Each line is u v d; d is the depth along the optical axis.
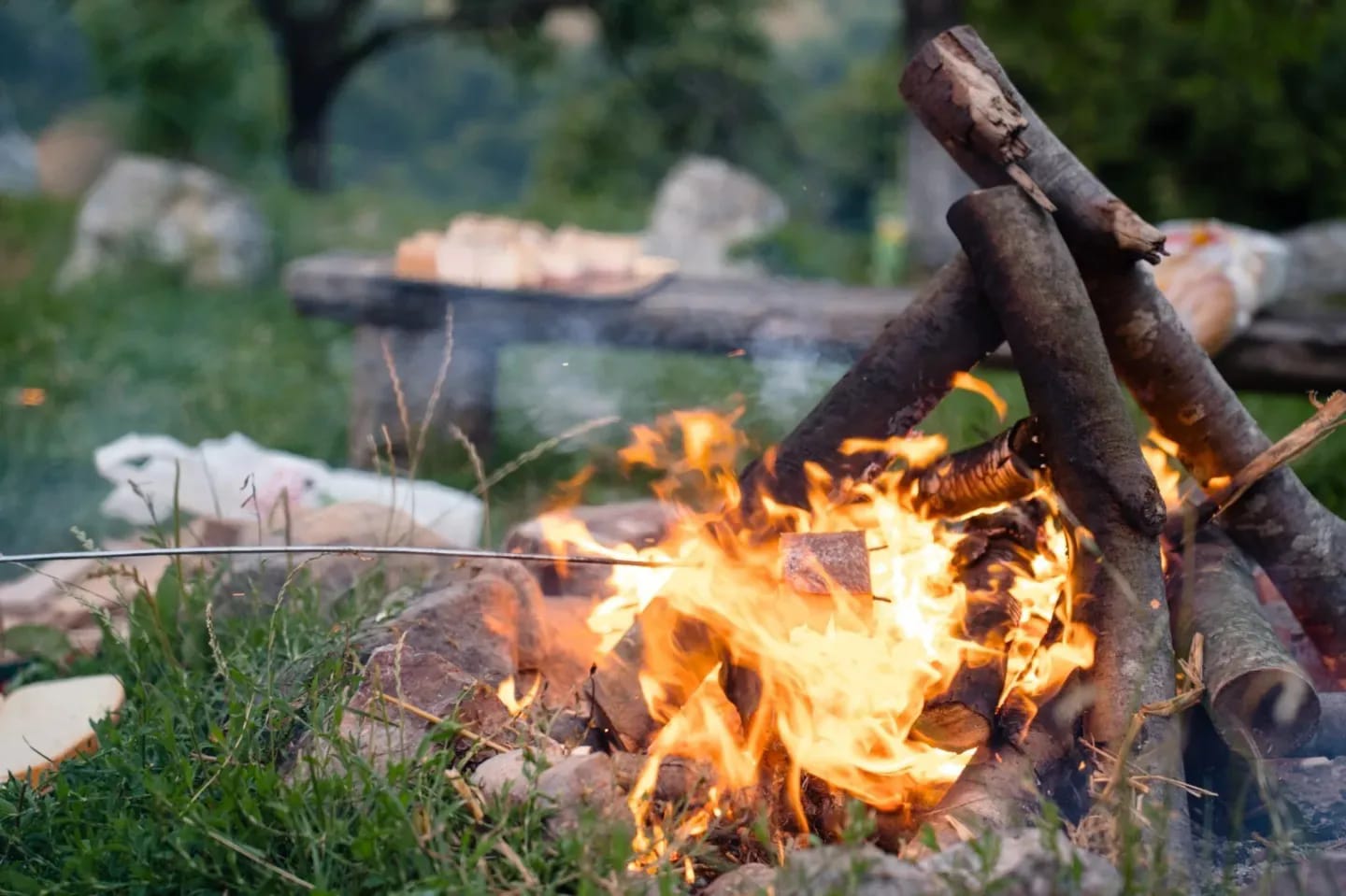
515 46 18.69
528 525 3.54
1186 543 2.55
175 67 13.97
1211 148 11.51
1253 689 2.34
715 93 22.86
